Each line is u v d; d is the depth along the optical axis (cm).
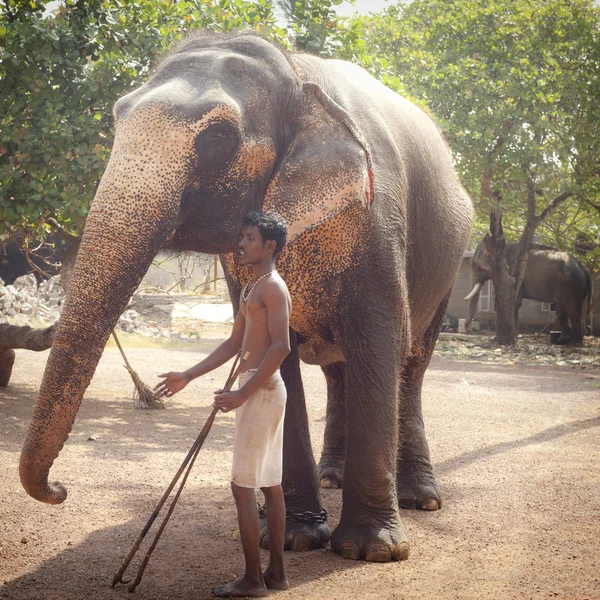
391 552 432
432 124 603
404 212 465
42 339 873
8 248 1686
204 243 409
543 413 975
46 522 475
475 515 530
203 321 2009
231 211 405
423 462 568
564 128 1916
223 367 1322
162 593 373
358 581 399
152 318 1953
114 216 361
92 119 912
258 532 375
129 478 591
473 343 1964
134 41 939
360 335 436
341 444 618
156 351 1470
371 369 436
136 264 361
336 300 437
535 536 482
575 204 2284
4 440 689
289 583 395
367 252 431
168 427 813
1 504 504
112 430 779
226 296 2522
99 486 562
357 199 411
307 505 465
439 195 550
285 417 468
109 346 1485
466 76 1819
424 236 521
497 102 1856
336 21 991
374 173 445
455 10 1959
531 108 1852
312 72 458
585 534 487
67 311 350
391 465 443
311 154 414
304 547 451
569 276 2036
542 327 2331
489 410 989
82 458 649
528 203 2002
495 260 1966
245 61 412
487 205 1911
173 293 2477
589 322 2327
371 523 439
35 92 907
